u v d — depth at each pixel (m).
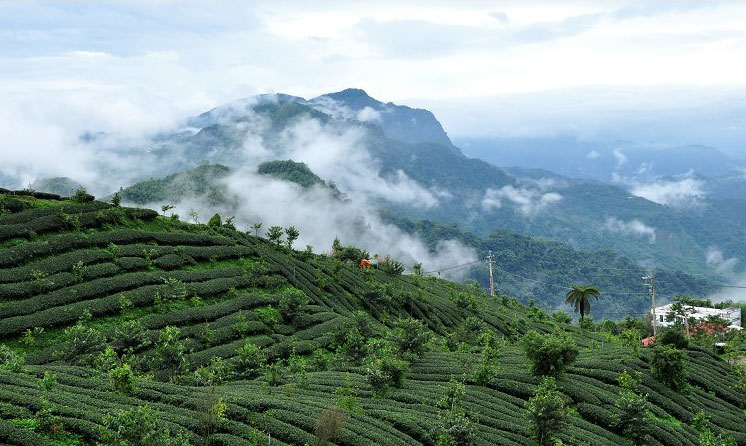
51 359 57.09
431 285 137.38
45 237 76.06
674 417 60.56
